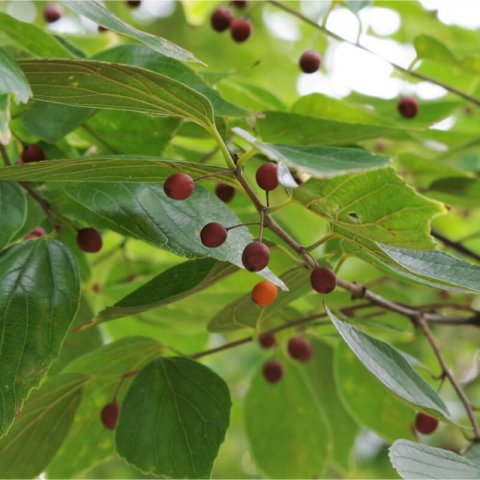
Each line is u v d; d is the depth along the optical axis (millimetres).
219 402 612
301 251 556
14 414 546
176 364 617
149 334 716
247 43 1146
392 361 567
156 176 547
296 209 796
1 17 598
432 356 805
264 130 642
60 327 561
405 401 562
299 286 603
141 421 613
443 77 819
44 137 603
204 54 1159
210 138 644
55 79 527
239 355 1143
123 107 540
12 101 605
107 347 620
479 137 724
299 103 682
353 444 741
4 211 577
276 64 1154
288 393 714
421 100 780
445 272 558
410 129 639
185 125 640
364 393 705
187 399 614
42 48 610
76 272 571
